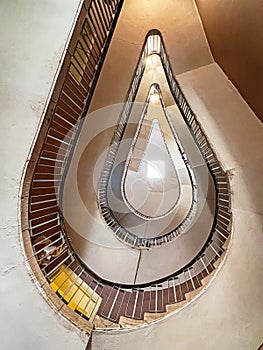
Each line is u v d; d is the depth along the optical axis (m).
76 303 3.55
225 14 3.50
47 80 2.40
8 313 2.79
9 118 2.43
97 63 3.83
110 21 3.85
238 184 3.58
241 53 3.27
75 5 2.34
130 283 5.58
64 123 3.35
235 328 3.21
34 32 2.35
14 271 2.69
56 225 3.71
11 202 2.54
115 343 3.17
